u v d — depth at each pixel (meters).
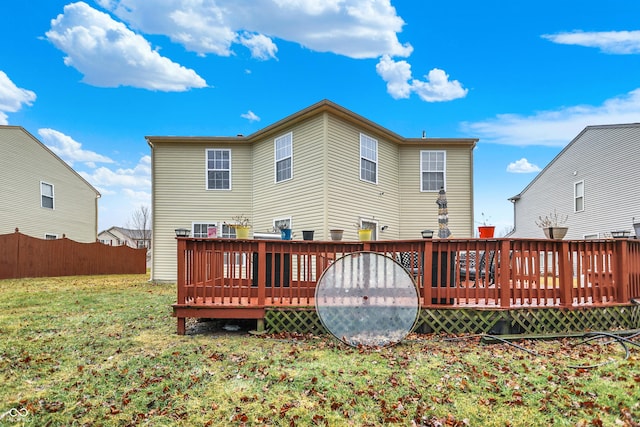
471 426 2.51
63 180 17.16
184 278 4.90
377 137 10.73
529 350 4.01
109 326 5.32
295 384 3.17
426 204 11.48
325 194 8.94
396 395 2.94
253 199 11.41
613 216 13.34
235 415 2.68
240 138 11.33
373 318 4.47
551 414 2.63
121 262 16.67
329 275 4.56
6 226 13.88
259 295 4.87
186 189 11.52
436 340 4.48
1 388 3.12
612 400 2.81
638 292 5.26
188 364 3.67
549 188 17.03
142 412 2.74
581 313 4.79
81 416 2.68
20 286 10.01
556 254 5.00
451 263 5.02
